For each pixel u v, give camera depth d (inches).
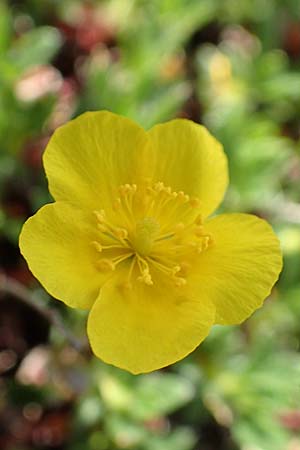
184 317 4.5
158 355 4.4
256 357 5.6
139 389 5.5
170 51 6.2
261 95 6.4
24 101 5.9
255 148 5.9
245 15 6.7
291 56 6.7
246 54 6.4
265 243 4.6
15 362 5.7
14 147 5.9
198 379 5.7
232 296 4.6
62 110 6.0
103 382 5.5
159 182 4.7
